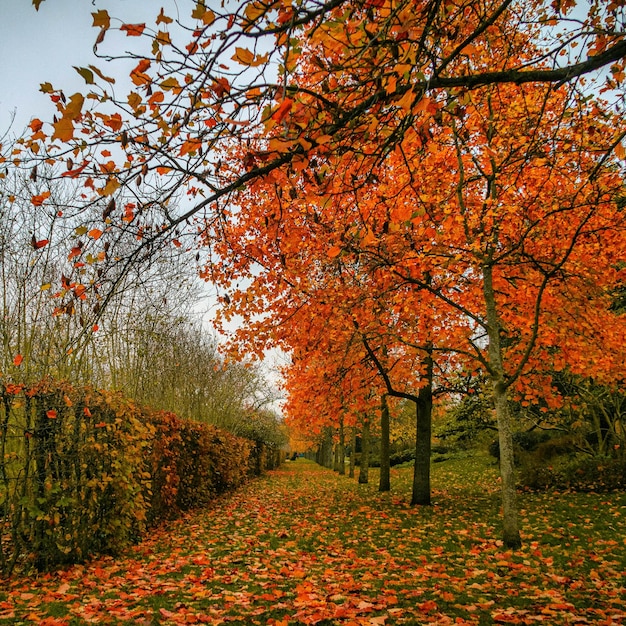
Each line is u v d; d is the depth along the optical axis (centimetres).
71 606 418
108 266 306
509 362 966
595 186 654
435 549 671
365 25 243
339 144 314
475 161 775
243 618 390
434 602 414
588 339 863
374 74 294
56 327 685
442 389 1188
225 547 705
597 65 294
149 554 662
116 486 657
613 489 1127
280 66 254
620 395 1308
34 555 536
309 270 945
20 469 534
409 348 1037
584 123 571
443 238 761
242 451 2008
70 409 581
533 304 867
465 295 909
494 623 377
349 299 902
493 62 617
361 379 1117
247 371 2152
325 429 3097
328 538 780
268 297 1006
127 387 989
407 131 306
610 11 374
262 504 1295
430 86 294
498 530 798
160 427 931
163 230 282
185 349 1562
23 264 667
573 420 1484
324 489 1731
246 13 223
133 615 390
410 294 835
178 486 1058
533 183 775
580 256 822
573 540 686
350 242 605
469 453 2527
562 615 385
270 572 551
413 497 1147
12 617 381
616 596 438
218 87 242
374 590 473
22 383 553
